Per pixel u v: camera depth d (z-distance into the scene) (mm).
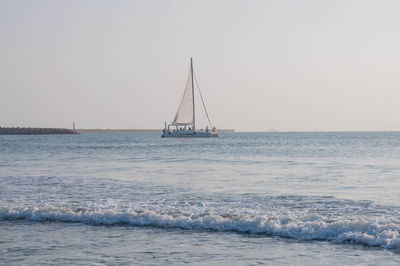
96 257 11117
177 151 61188
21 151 62875
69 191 21859
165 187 23219
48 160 44156
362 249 11461
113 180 26484
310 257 10930
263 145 81312
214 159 44469
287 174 29406
